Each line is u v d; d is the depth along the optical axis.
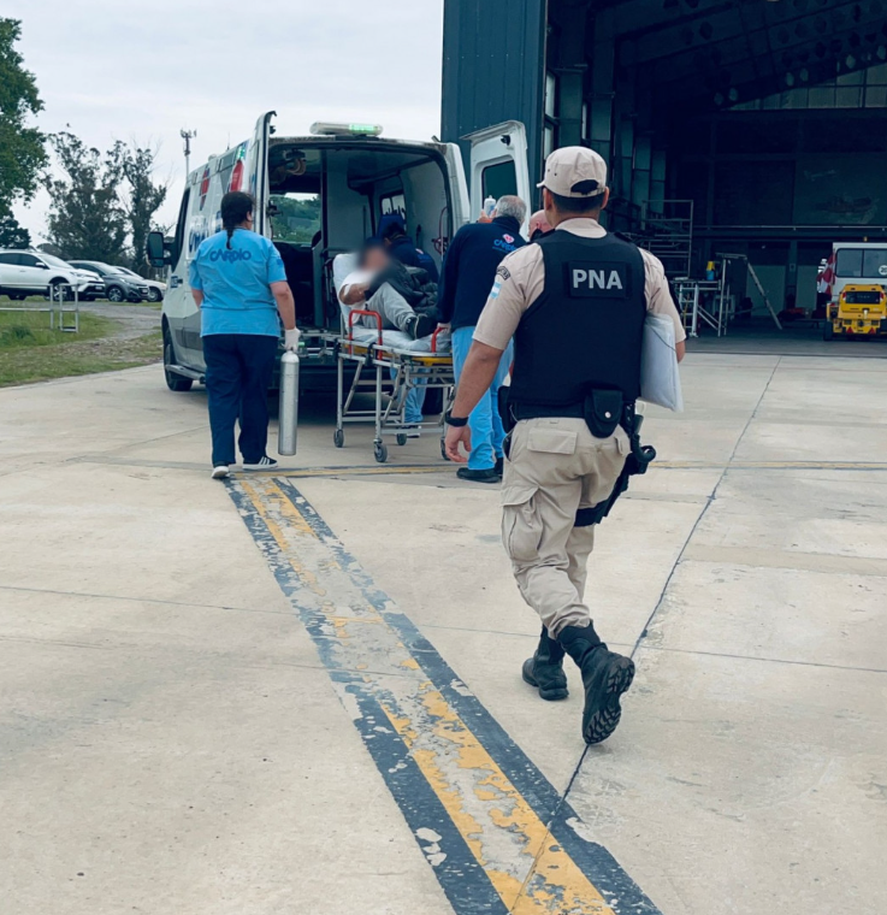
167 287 11.97
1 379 12.89
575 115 22.25
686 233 32.88
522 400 3.23
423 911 2.38
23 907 2.36
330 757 3.12
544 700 3.59
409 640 4.12
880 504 6.73
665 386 3.22
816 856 2.64
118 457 7.76
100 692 3.55
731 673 3.86
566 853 2.63
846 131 36.69
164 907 2.37
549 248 3.18
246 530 5.72
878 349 22.61
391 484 7.01
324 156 10.07
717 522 6.14
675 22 25.58
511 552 3.32
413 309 7.80
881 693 3.70
